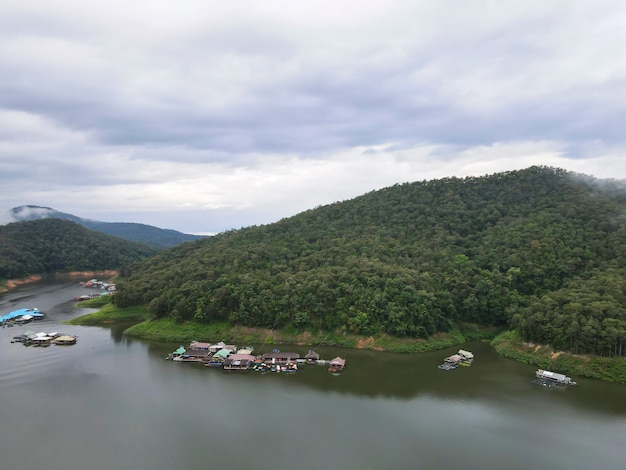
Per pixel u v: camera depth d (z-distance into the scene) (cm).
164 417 8394
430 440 7594
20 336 14162
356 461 6894
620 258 14112
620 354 10731
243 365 11412
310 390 9894
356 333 13475
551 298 12788
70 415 8450
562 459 7044
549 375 10475
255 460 6888
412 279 14438
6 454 7044
